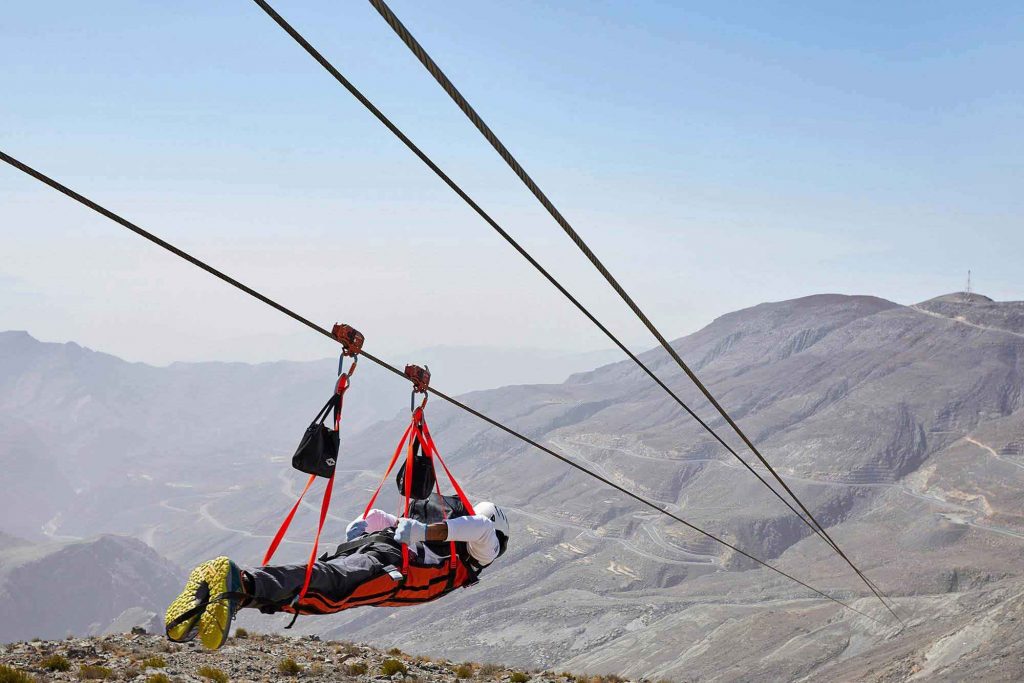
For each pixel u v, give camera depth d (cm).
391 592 693
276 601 612
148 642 3103
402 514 795
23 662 2547
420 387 832
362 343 741
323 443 688
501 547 801
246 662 2916
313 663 2966
